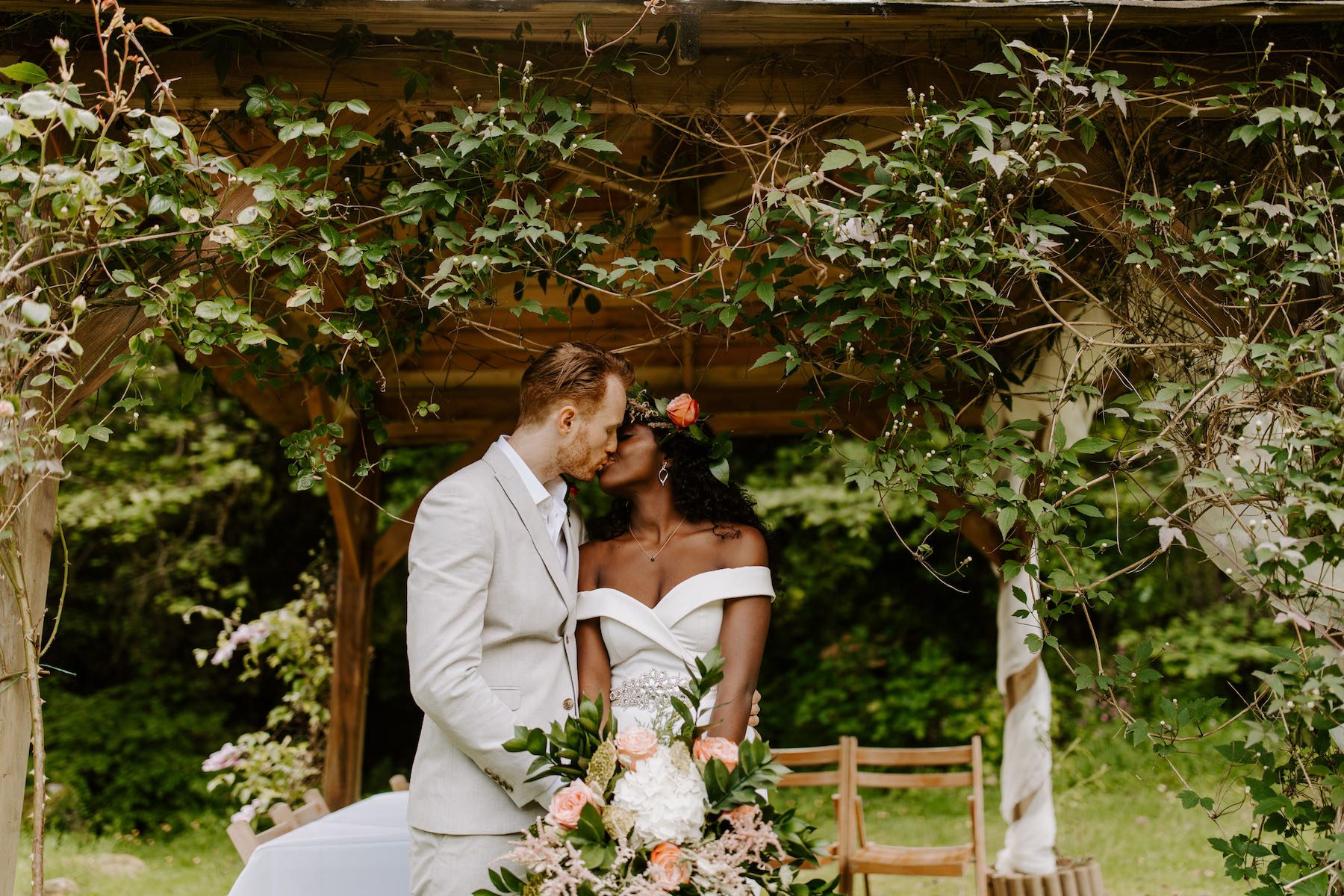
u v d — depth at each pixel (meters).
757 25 2.44
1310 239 2.44
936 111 2.56
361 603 5.47
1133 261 2.40
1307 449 2.27
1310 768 2.29
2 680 2.24
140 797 7.67
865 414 5.09
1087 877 4.62
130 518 8.38
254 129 2.71
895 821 7.55
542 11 2.32
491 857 2.07
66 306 2.27
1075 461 2.36
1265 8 2.38
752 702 2.30
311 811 3.15
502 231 2.36
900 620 9.14
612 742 1.97
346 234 2.39
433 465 9.04
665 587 2.35
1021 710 4.83
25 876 6.24
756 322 2.53
